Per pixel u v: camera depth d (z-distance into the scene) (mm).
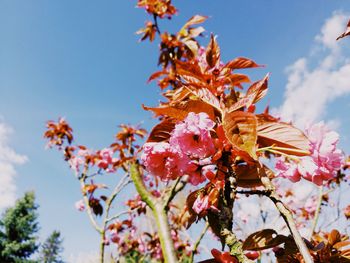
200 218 329
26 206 7703
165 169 293
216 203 297
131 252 1631
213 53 385
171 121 310
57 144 1446
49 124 1472
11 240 7402
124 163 1235
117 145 1338
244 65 380
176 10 1031
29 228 7535
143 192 654
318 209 941
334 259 346
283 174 283
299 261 330
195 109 302
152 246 1670
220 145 277
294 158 273
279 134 281
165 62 1014
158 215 612
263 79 321
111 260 1178
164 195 749
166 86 1005
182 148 275
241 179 321
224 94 356
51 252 9773
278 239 301
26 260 7156
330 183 1217
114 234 1513
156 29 1041
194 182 294
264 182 254
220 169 275
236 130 262
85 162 1327
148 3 1023
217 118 310
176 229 1271
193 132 273
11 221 7453
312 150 268
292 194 1350
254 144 247
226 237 231
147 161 294
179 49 988
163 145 287
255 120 257
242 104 306
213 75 365
